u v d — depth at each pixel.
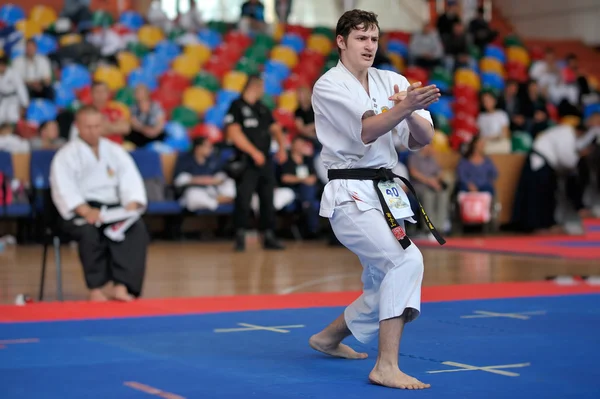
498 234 14.35
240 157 11.22
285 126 15.41
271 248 11.60
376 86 4.13
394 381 3.67
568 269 9.04
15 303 6.52
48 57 15.30
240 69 16.94
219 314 5.92
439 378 3.85
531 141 16.36
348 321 4.24
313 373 4.00
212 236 13.72
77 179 6.72
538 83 19.55
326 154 4.12
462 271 8.86
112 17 17.44
